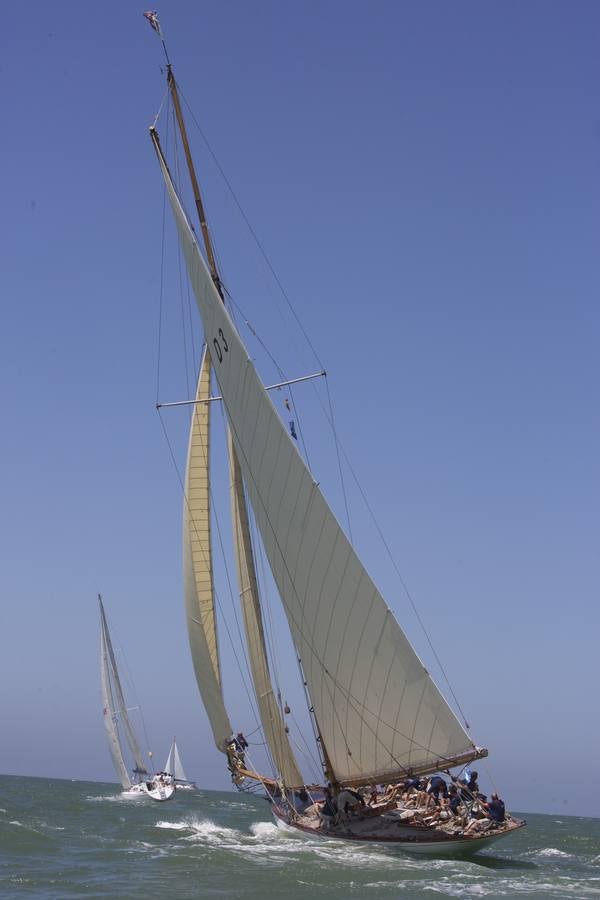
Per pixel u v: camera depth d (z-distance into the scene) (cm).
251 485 3806
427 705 3369
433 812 3556
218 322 3809
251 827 4453
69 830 4309
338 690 3612
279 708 4066
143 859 3281
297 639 3744
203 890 2695
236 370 3725
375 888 2744
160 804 7900
